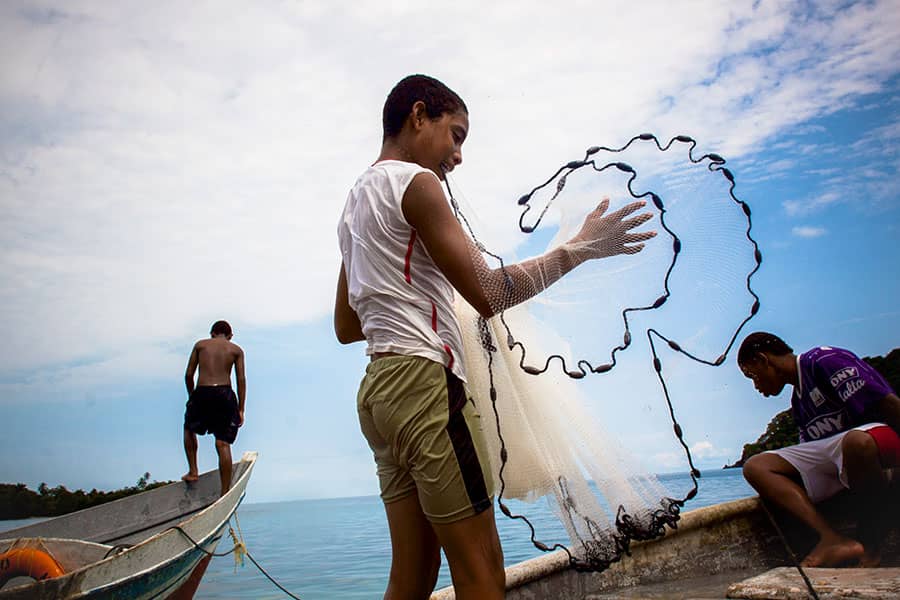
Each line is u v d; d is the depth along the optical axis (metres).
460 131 1.84
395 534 1.78
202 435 7.79
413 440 1.55
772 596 2.33
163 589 4.98
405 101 1.81
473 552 1.53
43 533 6.76
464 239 1.62
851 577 2.42
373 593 8.66
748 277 1.94
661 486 1.83
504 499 1.88
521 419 1.88
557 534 1.92
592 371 1.79
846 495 3.33
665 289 1.90
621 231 1.90
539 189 1.96
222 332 8.20
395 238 1.63
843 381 3.32
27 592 4.02
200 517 5.57
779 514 3.57
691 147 2.01
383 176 1.68
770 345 3.61
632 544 3.19
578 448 1.86
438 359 1.58
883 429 3.07
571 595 2.95
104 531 7.08
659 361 1.88
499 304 1.67
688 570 3.35
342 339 2.08
